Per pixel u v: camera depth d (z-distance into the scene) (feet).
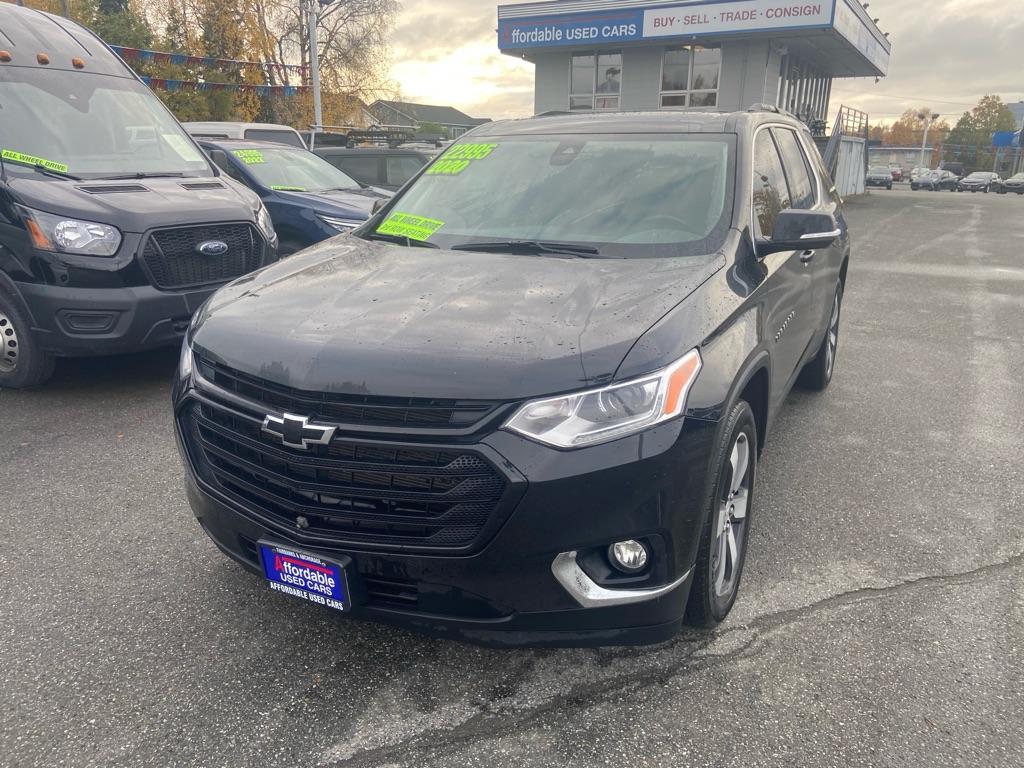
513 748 7.49
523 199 11.57
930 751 7.43
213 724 7.78
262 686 8.33
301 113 93.81
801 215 10.14
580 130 12.84
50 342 16.57
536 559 7.13
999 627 9.39
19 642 8.98
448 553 7.21
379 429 7.13
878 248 49.06
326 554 7.55
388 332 7.81
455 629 7.54
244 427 8.01
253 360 7.88
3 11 19.63
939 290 33.09
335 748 7.48
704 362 7.85
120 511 12.15
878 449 14.99
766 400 10.23
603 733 7.68
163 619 9.45
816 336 15.55
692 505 7.56
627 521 7.20
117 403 17.10
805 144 15.88
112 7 91.66
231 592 10.03
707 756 7.38
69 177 17.51
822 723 7.80
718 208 10.64
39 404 16.98
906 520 12.12
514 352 7.33
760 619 9.52
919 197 120.37
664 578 7.62
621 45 80.33
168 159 20.20
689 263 9.57
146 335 16.90
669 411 7.32
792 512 12.36
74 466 13.78
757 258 10.37
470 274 9.45
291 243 26.45
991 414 17.04
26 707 7.97
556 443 6.98
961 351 22.71
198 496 8.70
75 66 20.03
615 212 10.88
